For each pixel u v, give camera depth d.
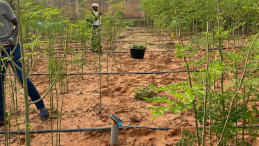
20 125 3.13
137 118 3.36
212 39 1.85
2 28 2.84
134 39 11.01
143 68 6.18
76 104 3.92
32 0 4.03
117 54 7.92
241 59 1.90
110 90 4.57
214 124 1.81
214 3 2.98
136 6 16.44
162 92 4.40
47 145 2.73
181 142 2.17
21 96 4.21
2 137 2.86
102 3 14.91
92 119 3.39
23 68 1.61
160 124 3.22
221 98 1.74
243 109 1.82
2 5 2.78
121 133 3.02
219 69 1.35
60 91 4.38
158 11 8.41
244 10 3.73
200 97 1.69
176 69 6.00
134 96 4.14
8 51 2.86
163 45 9.26
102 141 2.83
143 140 2.83
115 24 6.28
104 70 6.02
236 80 1.90
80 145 2.74
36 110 3.65
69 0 10.99
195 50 1.47
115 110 3.67
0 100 3.06
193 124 3.16
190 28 11.75
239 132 2.80
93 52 8.02
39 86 4.80
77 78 5.37
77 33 4.15
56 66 3.01
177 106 1.44
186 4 5.95
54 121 3.31
